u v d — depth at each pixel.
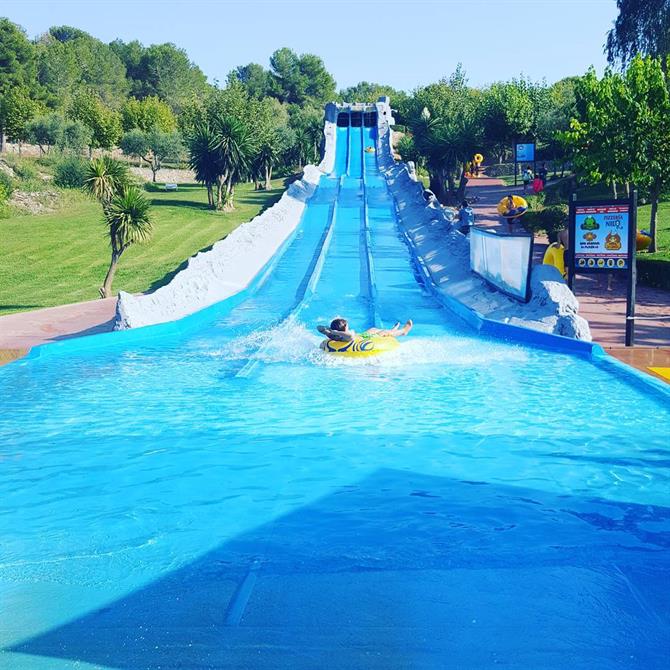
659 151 25.52
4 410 11.22
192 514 7.21
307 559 6.12
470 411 10.82
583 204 15.44
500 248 19.05
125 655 4.69
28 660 4.64
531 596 5.40
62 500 7.63
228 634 4.92
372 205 45.16
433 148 56.19
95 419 10.69
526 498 7.48
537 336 15.58
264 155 77.88
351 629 4.96
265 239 32.06
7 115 93.69
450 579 5.69
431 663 4.55
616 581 5.64
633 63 26.20
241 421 10.50
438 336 16.73
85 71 151.00
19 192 65.56
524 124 67.56
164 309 18.62
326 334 14.76
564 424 10.12
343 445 9.35
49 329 18.59
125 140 94.69
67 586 5.68
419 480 8.07
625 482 7.91
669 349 14.28
